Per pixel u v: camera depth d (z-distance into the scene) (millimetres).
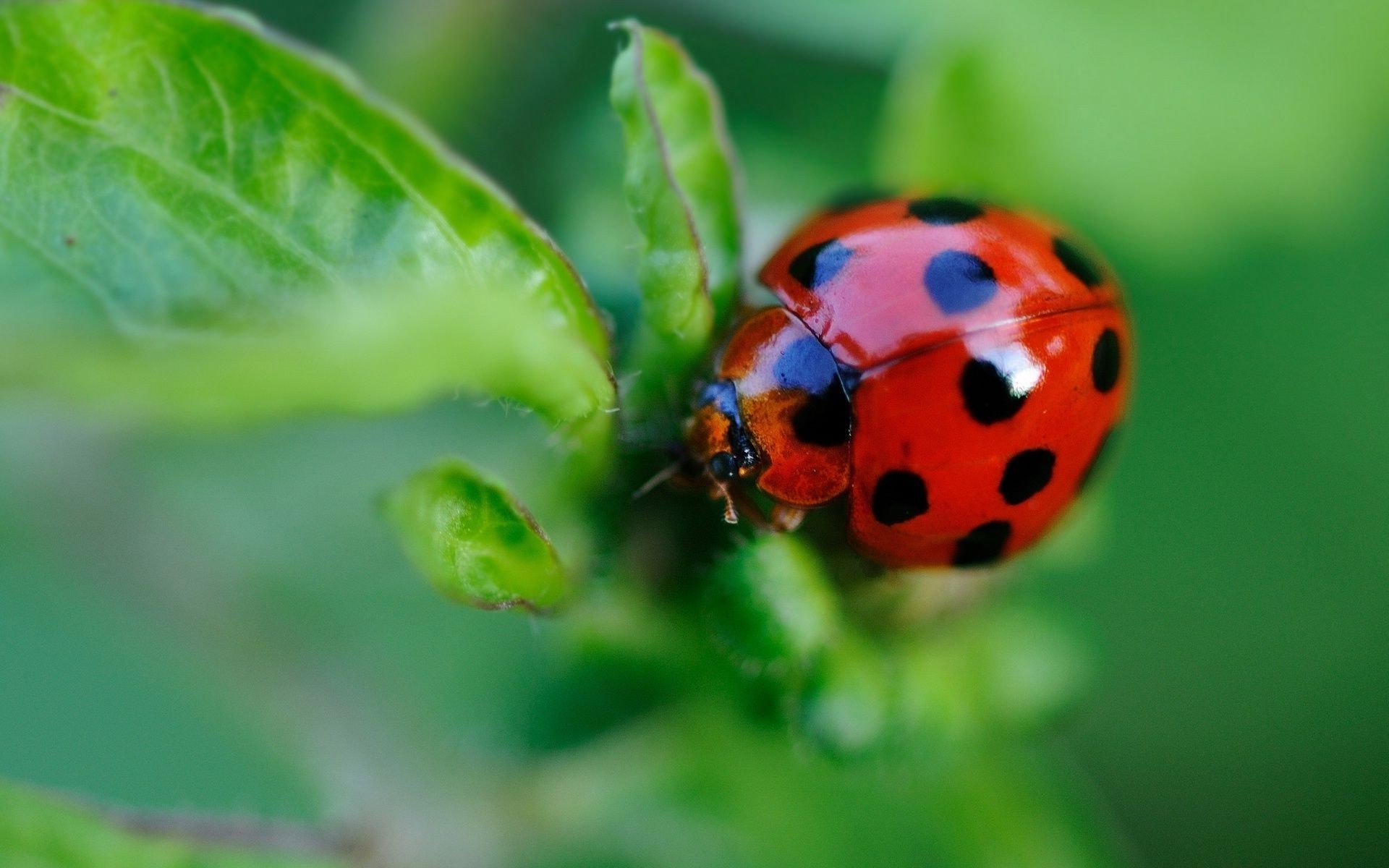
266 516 67
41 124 49
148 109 49
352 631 65
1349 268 69
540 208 65
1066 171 65
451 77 66
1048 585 71
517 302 47
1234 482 71
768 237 64
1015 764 60
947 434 55
